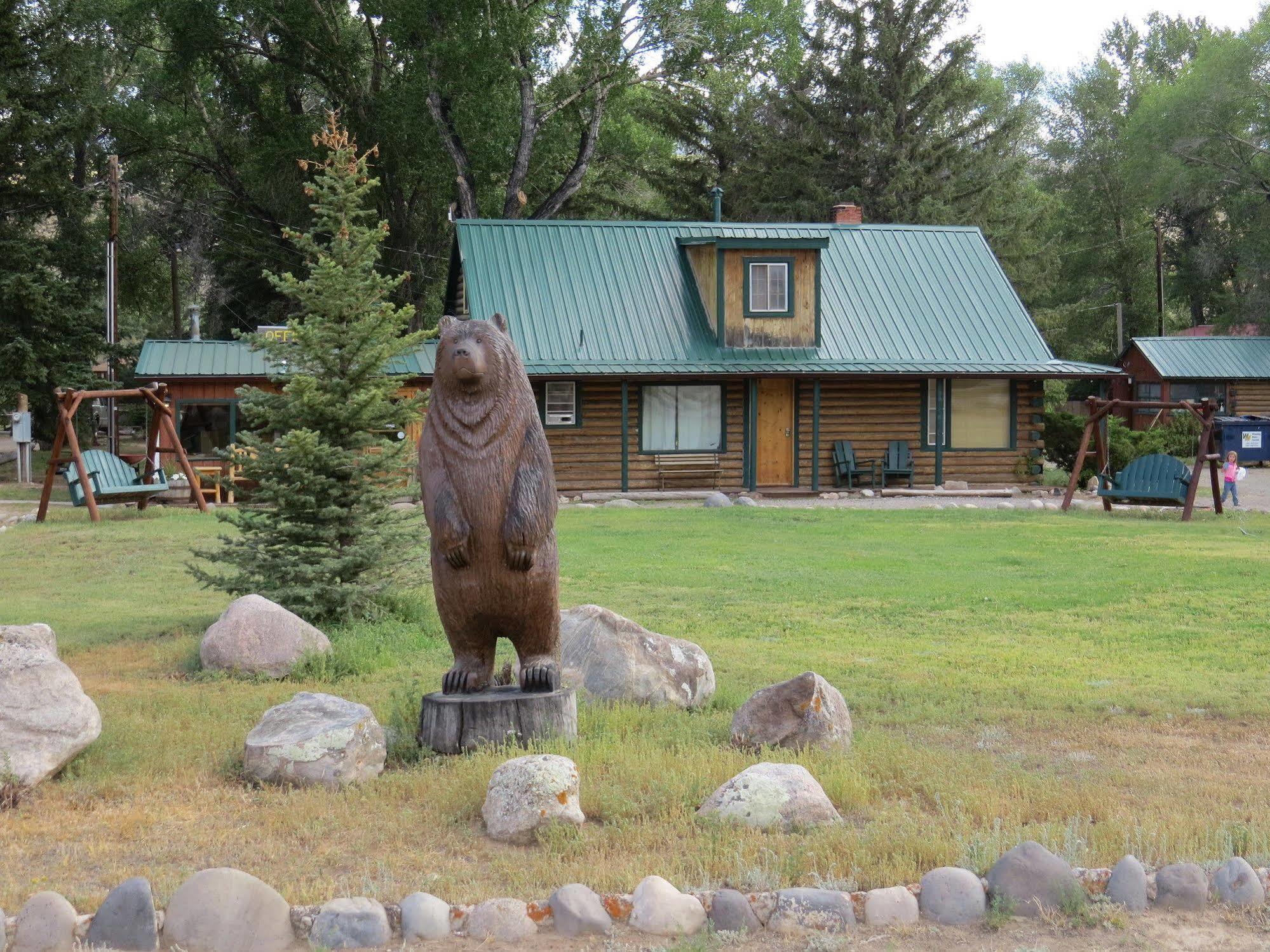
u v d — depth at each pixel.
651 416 29.81
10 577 16.61
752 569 16.81
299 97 48.38
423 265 48.00
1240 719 8.90
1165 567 17.06
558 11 44.12
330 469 12.31
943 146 49.34
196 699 9.18
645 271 31.70
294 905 5.19
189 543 19.27
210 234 49.16
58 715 7.03
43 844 6.06
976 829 6.22
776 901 5.24
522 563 7.59
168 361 27.95
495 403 7.59
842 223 34.78
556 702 7.76
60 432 22.55
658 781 6.86
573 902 5.14
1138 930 5.20
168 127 47.59
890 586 15.45
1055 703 9.29
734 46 43.25
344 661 10.47
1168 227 66.12
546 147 45.41
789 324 30.30
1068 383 55.53
